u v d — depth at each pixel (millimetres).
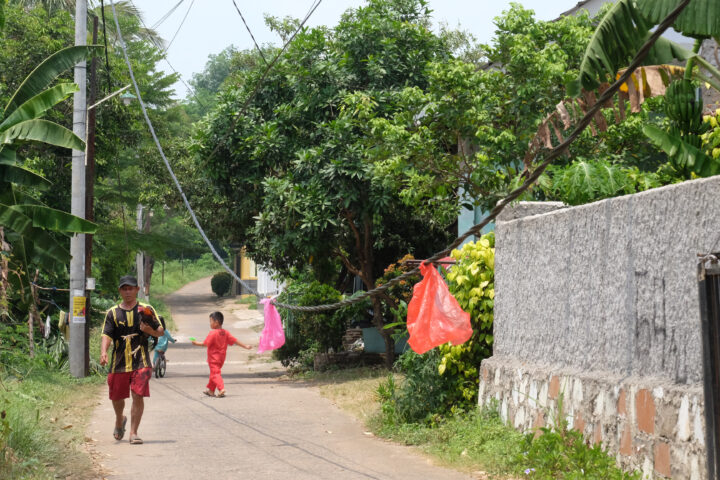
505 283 10469
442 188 15422
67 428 10586
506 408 9797
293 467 8406
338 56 19547
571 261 8742
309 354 21672
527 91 14312
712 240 6371
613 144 14672
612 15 7875
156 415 12500
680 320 6723
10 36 27219
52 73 11117
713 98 12562
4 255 9242
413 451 9336
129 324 9898
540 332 9398
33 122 10227
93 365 19703
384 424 10844
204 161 19766
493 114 15344
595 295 8180
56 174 27188
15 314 21594
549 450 7871
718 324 5633
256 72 19922
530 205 10453
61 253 11102
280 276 25906
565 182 10219
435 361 11008
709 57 13000
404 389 11219
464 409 10734
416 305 6742
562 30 15375
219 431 10883
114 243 27750
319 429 11078
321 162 17938
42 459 8219
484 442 9117
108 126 28656
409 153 14859
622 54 7973
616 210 7852
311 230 17625
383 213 18797
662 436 6695
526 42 14539
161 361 20469
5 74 26547
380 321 19062
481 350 11047
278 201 18109
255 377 20688
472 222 17781
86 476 7797
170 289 74812
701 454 6148
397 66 18797
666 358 6914
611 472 7090
